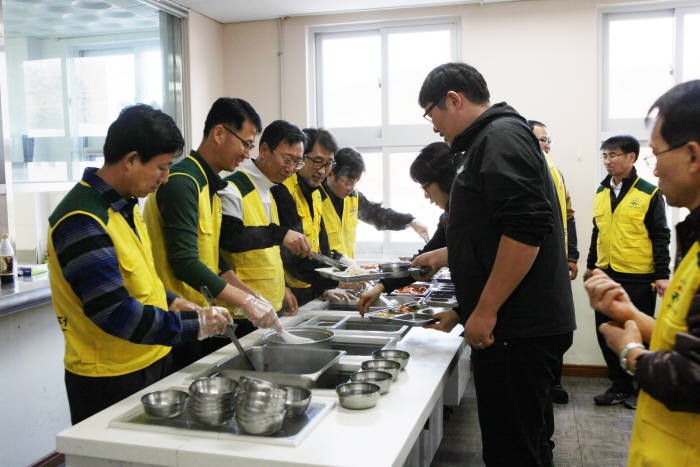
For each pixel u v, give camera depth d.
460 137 1.76
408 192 4.77
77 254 1.48
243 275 2.34
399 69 4.70
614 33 4.36
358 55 4.80
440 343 2.10
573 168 4.33
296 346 1.95
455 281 1.78
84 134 3.76
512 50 4.36
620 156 3.79
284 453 1.22
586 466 3.04
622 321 1.28
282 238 2.40
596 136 4.30
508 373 1.70
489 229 1.68
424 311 2.48
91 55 3.74
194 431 1.32
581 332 4.43
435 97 1.80
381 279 2.54
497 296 1.61
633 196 3.78
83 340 1.60
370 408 1.46
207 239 2.07
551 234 1.71
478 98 1.79
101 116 3.87
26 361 2.89
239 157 2.11
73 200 1.54
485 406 1.75
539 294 1.67
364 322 2.45
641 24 4.30
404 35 4.66
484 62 4.41
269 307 1.89
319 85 4.91
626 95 4.39
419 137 4.68
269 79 4.82
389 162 4.77
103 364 1.62
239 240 2.29
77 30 3.63
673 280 1.11
